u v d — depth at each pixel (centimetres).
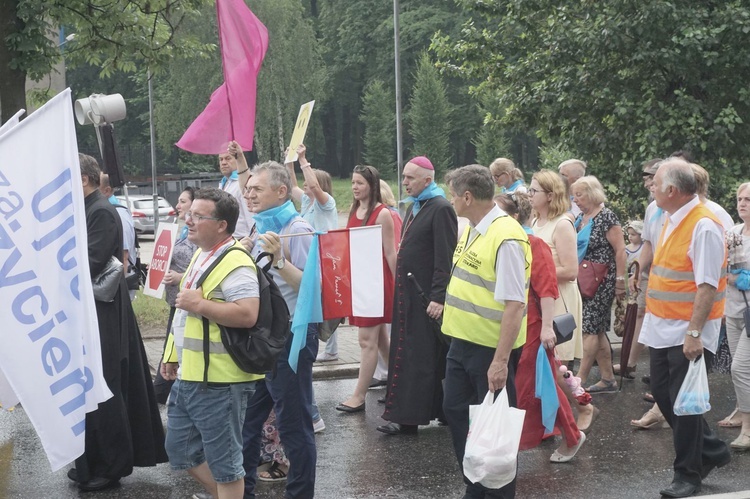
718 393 849
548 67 1398
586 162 1393
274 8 5484
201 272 450
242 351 443
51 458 419
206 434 449
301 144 766
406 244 706
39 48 1371
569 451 640
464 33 1616
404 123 6638
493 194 512
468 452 481
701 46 1198
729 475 605
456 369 519
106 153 716
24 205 419
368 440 702
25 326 416
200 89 5266
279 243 505
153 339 1084
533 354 616
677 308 562
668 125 1241
